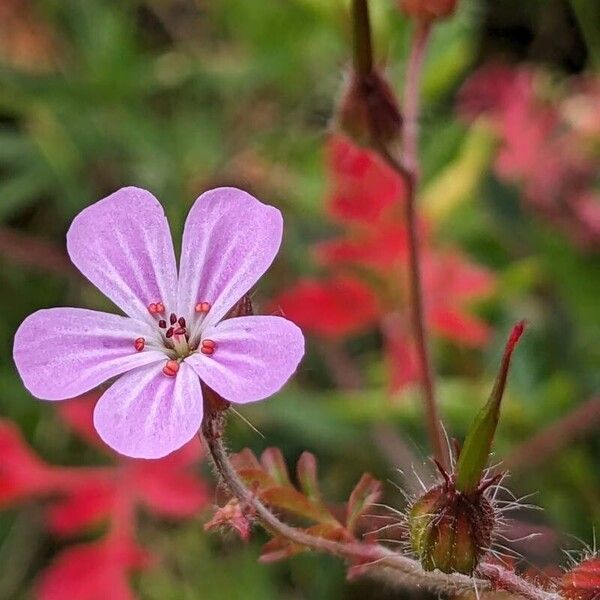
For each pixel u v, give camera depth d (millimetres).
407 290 157
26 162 189
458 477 112
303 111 195
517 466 156
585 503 161
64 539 169
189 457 152
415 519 114
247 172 181
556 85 203
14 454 150
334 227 178
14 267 182
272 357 107
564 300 171
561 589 116
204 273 114
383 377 167
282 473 124
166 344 114
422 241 159
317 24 193
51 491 167
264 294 175
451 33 180
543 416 163
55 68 202
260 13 196
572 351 167
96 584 148
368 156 155
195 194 171
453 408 161
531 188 173
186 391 109
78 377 111
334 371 172
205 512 158
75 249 114
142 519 167
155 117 194
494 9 207
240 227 114
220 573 164
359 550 121
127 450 106
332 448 167
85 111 188
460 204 175
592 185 177
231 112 201
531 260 169
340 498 165
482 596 122
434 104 190
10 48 203
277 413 161
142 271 115
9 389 171
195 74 197
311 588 163
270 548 121
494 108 189
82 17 198
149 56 205
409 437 165
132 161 189
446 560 113
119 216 115
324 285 158
